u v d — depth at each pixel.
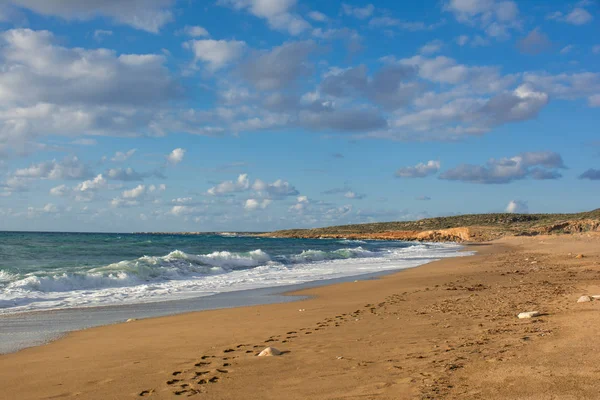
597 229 91.56
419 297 13.65
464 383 4.68
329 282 20.28
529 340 6.33
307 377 5.47
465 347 6.36
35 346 8.26
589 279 16.30
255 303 14.04
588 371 4.64
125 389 5.37
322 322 9.84
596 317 7.46
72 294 15.64
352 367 5.78
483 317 8.99
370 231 161.88
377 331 8.32
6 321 10.95
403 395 4.48
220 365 6.34
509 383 4.53
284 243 75.62
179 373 6.00
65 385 5.64
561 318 7.83
